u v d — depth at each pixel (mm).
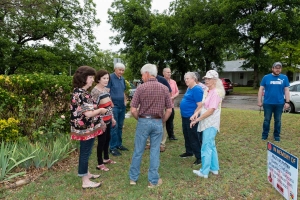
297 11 21516
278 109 5383
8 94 4383
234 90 25984
